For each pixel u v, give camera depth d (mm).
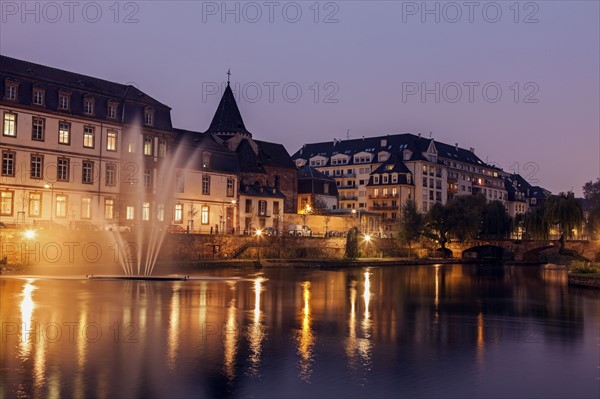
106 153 82562
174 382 22578
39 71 79500
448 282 67750
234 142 118500
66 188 78062
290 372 24281
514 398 21797
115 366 24500
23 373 23234
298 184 135875
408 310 42781
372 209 153750
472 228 115938
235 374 23844
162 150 89375
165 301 43219
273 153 126938
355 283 64000
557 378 24359
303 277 70062
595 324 37438
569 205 93062
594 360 27391
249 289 53562
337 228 121312
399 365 25844
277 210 111312
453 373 24812
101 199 81875
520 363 26703
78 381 22406
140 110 86625
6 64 76062
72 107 79125
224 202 99875
